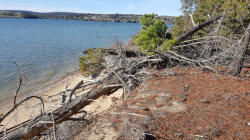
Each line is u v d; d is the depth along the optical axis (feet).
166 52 27.91
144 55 29.73
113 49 30.78
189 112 13.21
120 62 25.67
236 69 21.29
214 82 19.58
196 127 11.32
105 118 13.55
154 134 10.75
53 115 13.06
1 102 29.73
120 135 10.79
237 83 19.07
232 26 33.14
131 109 14.17
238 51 22.12
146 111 13.57
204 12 45.60
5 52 81.05
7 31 200.54
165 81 20.39
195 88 17.88
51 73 49.26
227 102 14.48
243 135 10.36
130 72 22.82
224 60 27.07
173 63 27.91
